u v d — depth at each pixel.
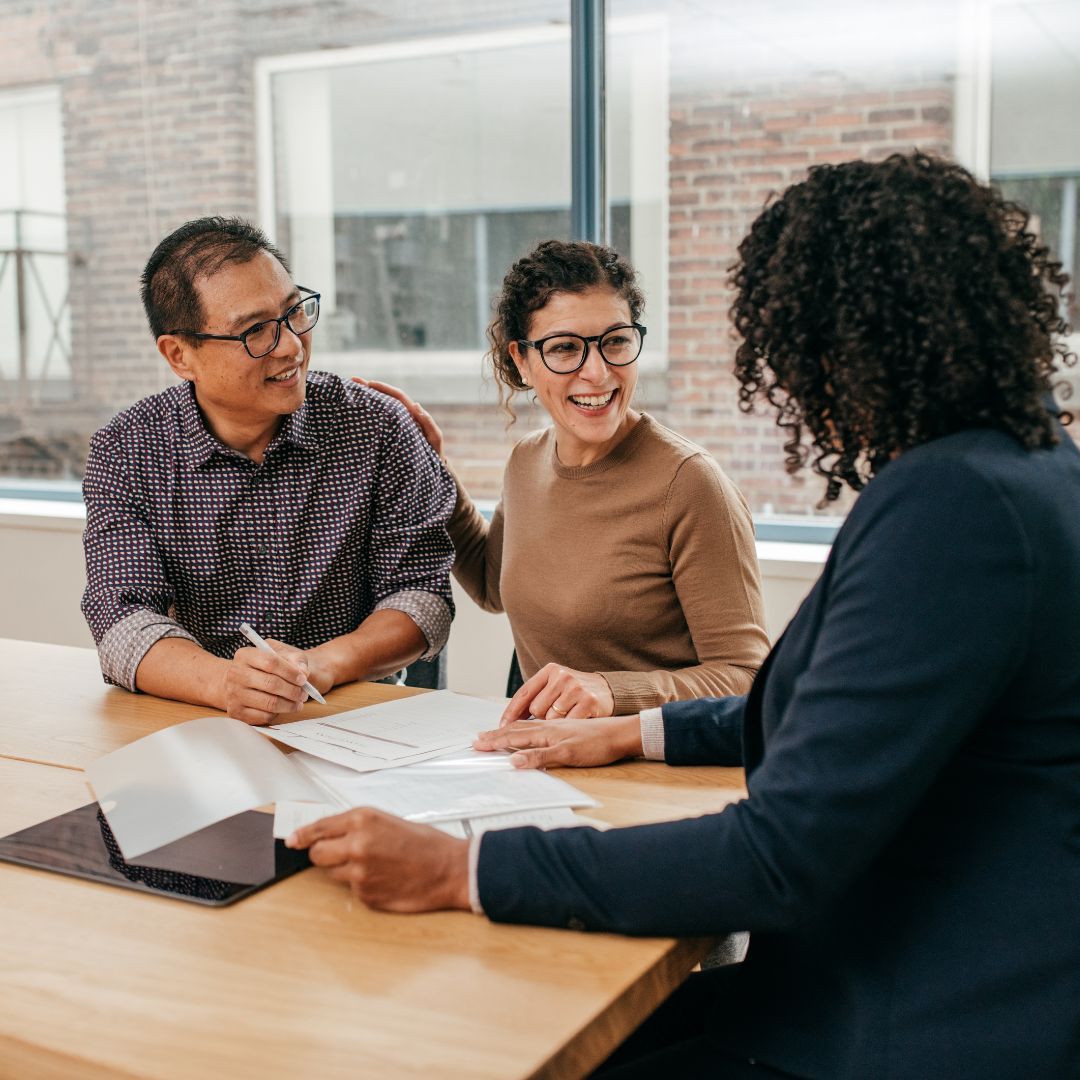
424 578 2.05
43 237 4.22
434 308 3.79
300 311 1.90
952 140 2.95
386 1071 0.81
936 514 0.90
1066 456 0.99
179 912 1.06
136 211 4.11
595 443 1.79
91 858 1.17
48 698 1.77
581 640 1.85
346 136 3.81
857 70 3.00
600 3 3.26
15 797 1.35
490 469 3.75
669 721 1.42
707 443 3.32
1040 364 0.97
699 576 1.73
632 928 0.99
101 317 4.19
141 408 2.01
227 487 1.97
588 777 1.38
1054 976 0.92
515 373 1.94
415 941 1.00
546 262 1.78
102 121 4.10
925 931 0.95
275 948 0.99
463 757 1.41
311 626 2.05
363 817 1.07
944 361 0.92
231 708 1.60
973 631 0.89
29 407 4.29
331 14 3.76
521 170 3.61
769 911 0.94
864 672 0.91
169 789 1.29
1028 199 2.89
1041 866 0.93
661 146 3.26
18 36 4.15
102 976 0.95
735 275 1.08
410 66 3.69
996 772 0.95
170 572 2.00
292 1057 0.83
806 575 2.88
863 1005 0.96
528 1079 0.80
